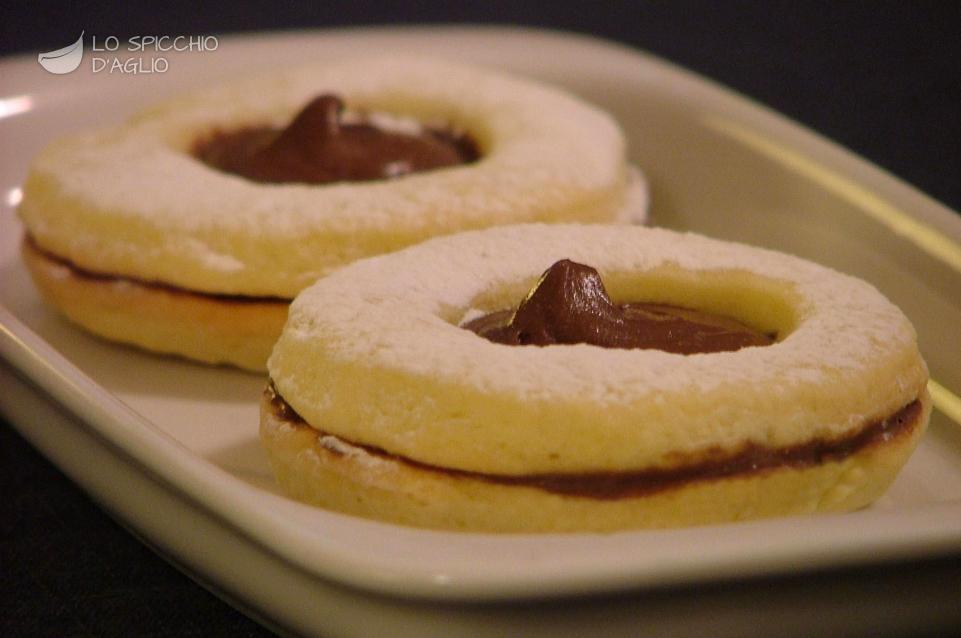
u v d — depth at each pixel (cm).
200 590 31
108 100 42
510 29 46
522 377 29
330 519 27
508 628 26
